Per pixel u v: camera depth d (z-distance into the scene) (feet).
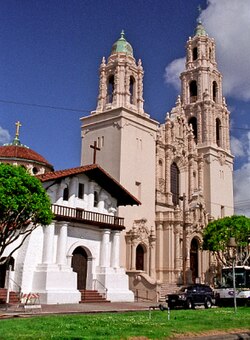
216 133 218.59
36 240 112.57
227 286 121.49
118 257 131.44
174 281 162.40
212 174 204.64
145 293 140.56
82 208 124.57
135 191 162.61
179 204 188.85
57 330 48.32
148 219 165.17
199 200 194.39
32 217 87.35
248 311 84.07
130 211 157.99
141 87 177.58
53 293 107.45
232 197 214.69
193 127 217.56
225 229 160.25
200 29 231.50
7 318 68.39
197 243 185.16
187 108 219.82
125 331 48.60
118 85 172.24
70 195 121.70
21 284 107.55
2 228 86.22
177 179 193.06
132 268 150.71
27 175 86.89
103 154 165.89
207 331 52.85
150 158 172.35
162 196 178.91
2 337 42.14
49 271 109.09
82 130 176.76
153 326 53.67
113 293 123.24
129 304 115.85
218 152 211.00
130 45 183.93
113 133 164.86
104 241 127.24
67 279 112.68
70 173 119.34
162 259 165.48
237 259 166.91
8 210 82.99
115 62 175.83
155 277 162.09
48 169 170.91
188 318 66.28
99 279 123.65
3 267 111.86
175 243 167.63
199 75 220.64
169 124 191.21
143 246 159.53
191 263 180.45
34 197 85.15
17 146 171.63
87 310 91.09
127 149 162.91
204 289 112.57
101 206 130.82
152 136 175.63
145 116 173.27
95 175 129.70
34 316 72.18
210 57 228.63
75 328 50.47
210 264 186.80
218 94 224.33
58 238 115.55
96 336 44.19
